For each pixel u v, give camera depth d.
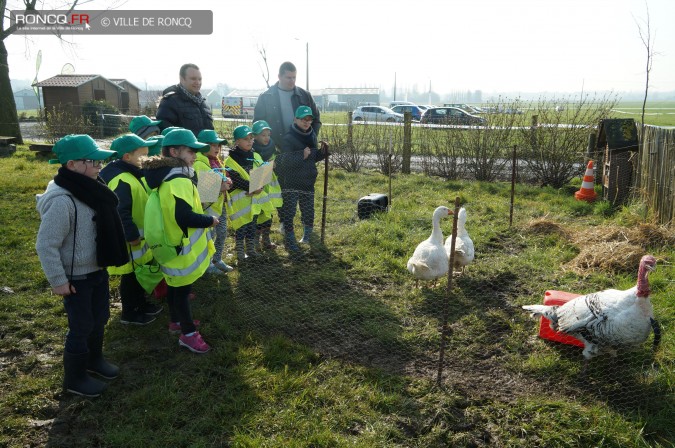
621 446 3.39
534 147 11.66
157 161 4.23
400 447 3.39
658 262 6.29
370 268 6.41
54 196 3.47
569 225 8.23
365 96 58.59
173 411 3.69
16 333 4.81
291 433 3.51
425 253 5.55
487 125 12.32
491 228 7.98
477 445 3.44
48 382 4.03
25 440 3.43
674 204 7.35
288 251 7.00
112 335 4.77
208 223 4.22
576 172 11.39
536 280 6.09
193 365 4.29
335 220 8.62
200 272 4.41
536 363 4.33
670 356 4.30
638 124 9.60
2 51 19.44
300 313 5.24
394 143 13.85
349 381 4.08
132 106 34.97
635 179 9.00
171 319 4.79
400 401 3.80
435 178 12.73
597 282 5.95
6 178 11.30
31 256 6.62
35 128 23.83
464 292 5.80
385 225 7.96
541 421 3.60
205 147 4.52
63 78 29.88
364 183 11.89
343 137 14.61
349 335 4.87
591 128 11.39
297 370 4.23
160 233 4.22
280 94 7.25
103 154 3.52
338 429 3.56
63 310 5.23
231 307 5.33
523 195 10.59
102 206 3.62
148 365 4.32
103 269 3.86
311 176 7.07
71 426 3.58
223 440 3.44
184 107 6.04
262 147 6.80
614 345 4.00
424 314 5.30
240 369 4.20
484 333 4.88
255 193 6.18
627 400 3.87
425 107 39.16
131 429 3.51
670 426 3.58
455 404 3.81
